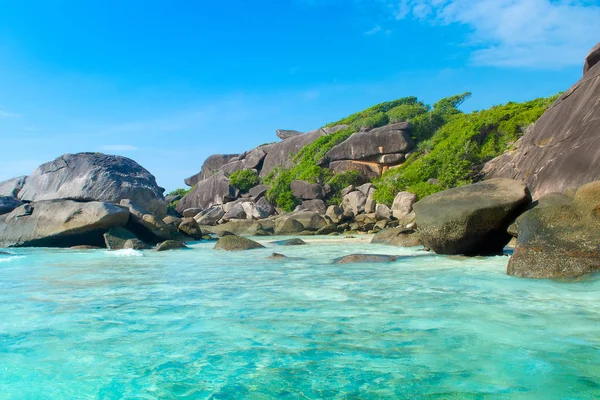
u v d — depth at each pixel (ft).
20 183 86.94
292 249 45.73
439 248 33.40
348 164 135.23
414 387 9.41
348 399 8.91
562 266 21.75
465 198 33.04
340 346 12.03
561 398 8.83
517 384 9.49
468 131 108.47
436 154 112.78
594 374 9.95
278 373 10.27
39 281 23.80
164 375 10.27
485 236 31.50
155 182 84.28
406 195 96.27
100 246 51.01
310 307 16.63
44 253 41.75
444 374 10.05
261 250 44.68
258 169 174.70
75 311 16.40
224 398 9.06
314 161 144.05
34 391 9.52
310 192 131.03
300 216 95.76
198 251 43.88
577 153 57.88
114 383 9.87
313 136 162.91
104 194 73.87
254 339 12.75
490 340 12.34
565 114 67.00
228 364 10.87
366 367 10.54
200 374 10.30
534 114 103.91
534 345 11.88
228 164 183.83
